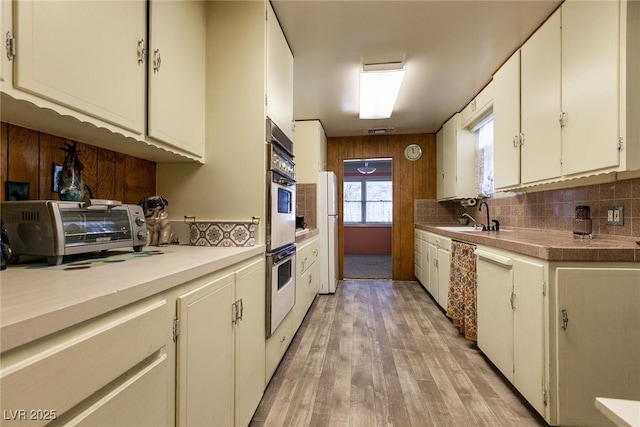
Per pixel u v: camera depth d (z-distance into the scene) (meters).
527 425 1.46
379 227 8.09
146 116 1.23
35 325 0.48
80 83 0.92
